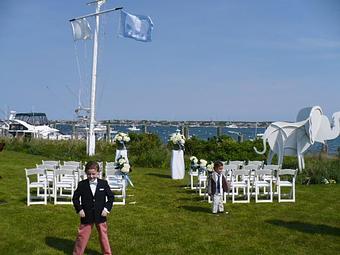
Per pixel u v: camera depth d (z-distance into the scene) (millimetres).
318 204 14172
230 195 15227
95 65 28891
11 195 14789
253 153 25828
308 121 20547
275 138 20984
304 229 10914
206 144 26984
